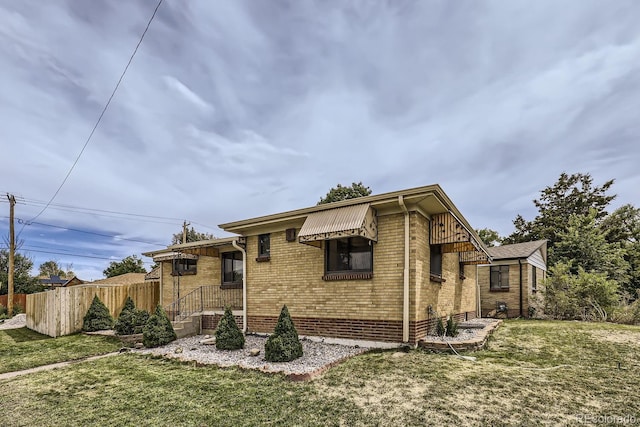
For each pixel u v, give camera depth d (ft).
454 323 33.76
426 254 34.22
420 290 31.94
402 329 30.94
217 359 29.12
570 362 25.58
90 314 51.96
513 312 67.87
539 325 44.70
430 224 35.73
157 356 31.76
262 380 22.58
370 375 22.74
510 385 20.16
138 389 22.18
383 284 32.48
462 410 16.71
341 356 28.48
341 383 21.29
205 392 20.83
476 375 22.22
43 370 29.63
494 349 30.35
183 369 26.86
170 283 62.54
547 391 19.15
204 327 46.98
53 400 20.92
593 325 41.81
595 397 18.22
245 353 31.58
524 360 26.27
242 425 15.98
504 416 15.96
